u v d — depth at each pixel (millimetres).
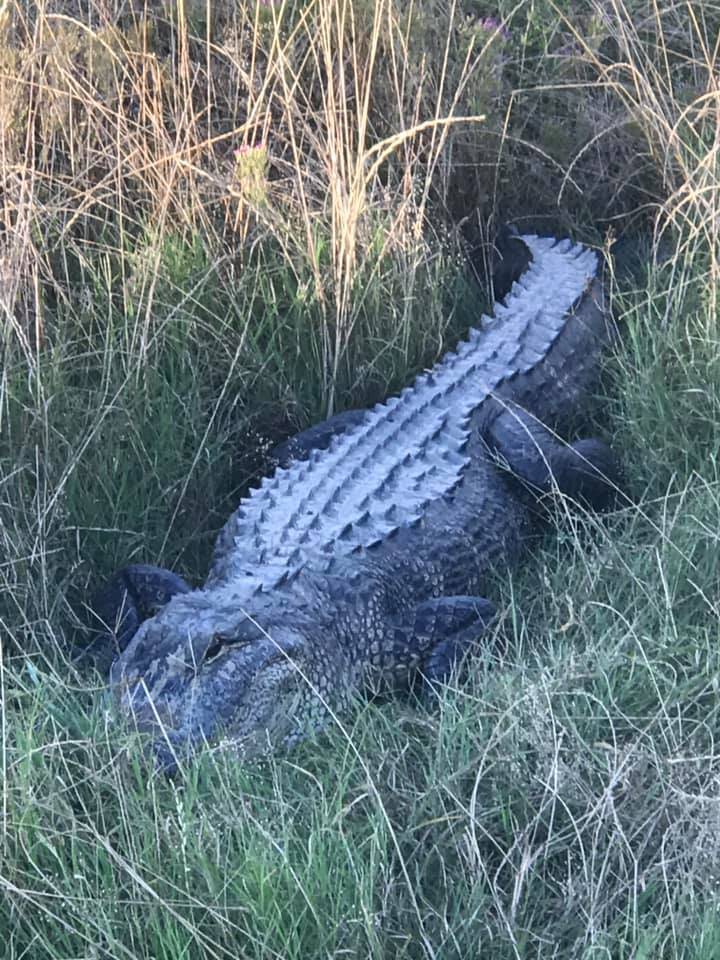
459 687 2109
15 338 2516
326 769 1952
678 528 2359
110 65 2859
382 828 1710
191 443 2662
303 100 3152
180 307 2768
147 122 2963
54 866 1688
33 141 2736
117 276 2768
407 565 2350
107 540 2400
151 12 3104
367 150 3109
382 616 2273
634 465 2691
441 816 1782
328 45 2842
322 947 1577
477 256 3391
